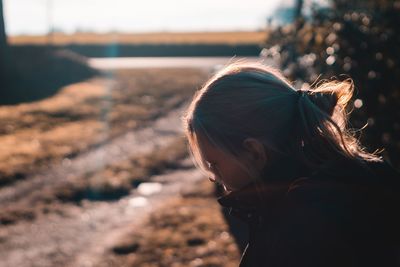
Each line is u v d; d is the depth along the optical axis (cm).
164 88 2262
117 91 2158
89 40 5666
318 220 101
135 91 2164
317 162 111
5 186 845
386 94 392
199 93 115
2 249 595
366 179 108
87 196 805
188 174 943
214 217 672
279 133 110
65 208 746
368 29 419
